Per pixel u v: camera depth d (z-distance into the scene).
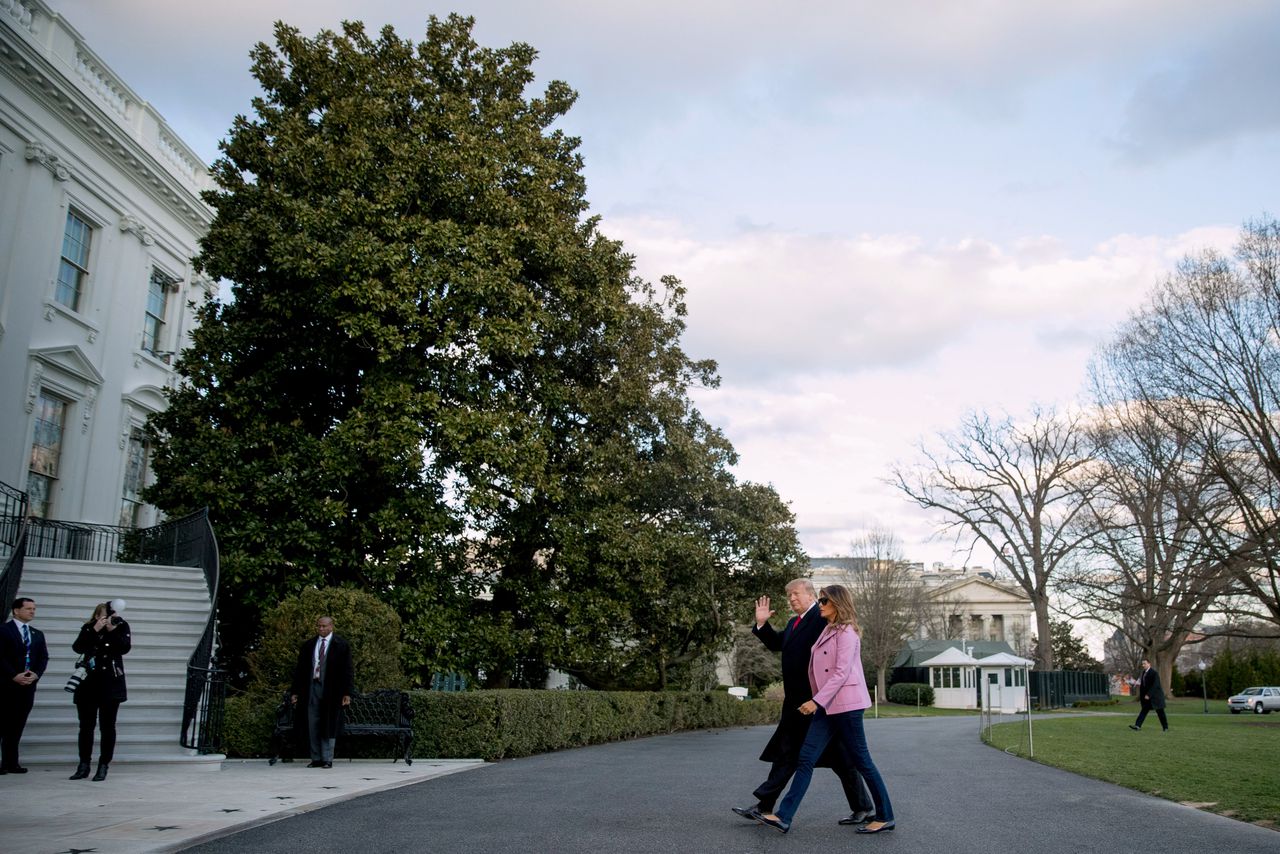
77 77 21.64
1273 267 29.89
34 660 10.69
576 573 21.12
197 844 6.43
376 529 19.08
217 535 18.06
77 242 22.45
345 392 20.33
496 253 19.30
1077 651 79.25
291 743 13.18
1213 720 30.80
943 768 13.25
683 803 8.69
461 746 13.66
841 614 7.29
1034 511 49.97
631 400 22.47
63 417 21.92
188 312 27.08
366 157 18.77
